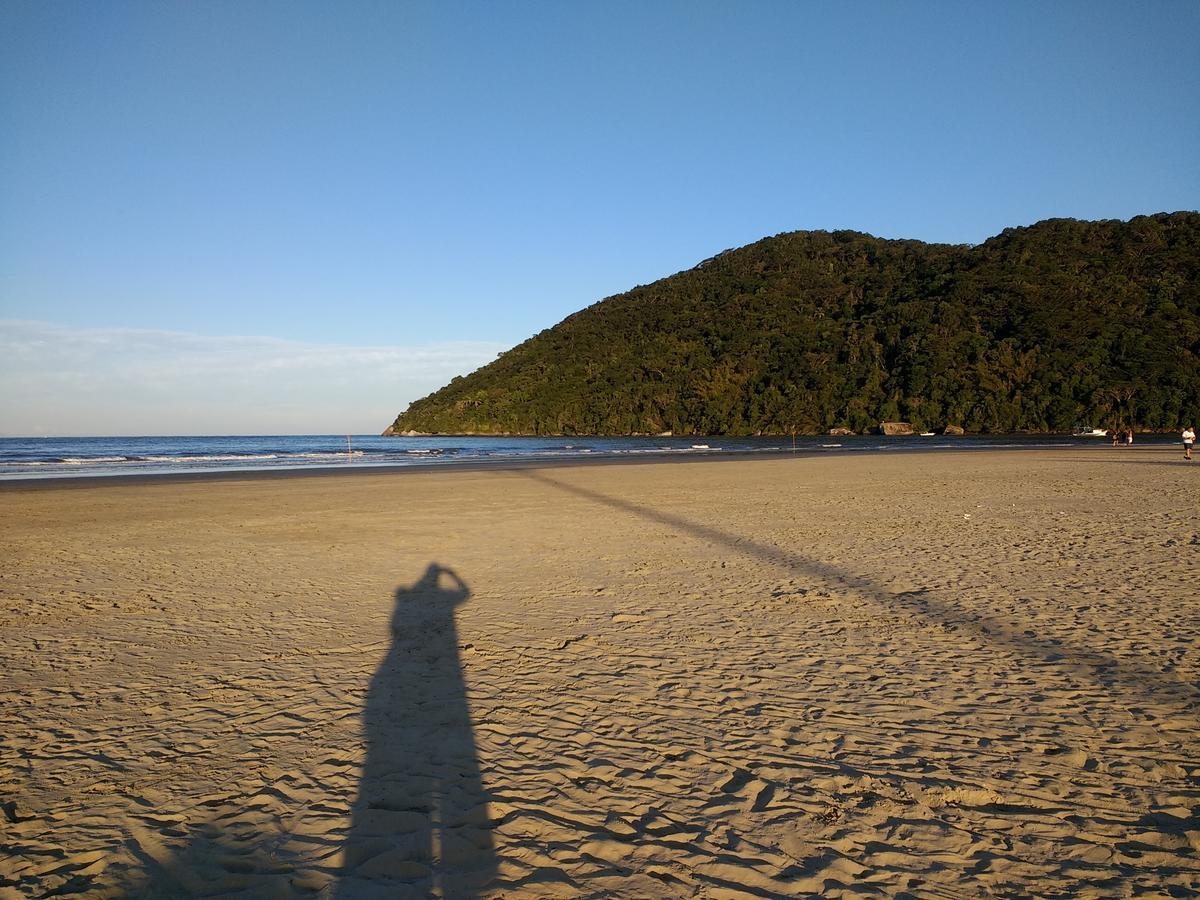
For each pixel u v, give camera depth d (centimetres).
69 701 415
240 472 2550
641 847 261
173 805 297
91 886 241
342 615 600
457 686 431
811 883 237
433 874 247
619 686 425
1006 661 451
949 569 720
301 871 249
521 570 772
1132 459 2600
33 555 896
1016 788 297
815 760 326
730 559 807
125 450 5331
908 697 398
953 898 228
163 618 595
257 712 396
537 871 247
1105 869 242
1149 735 343
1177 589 608
